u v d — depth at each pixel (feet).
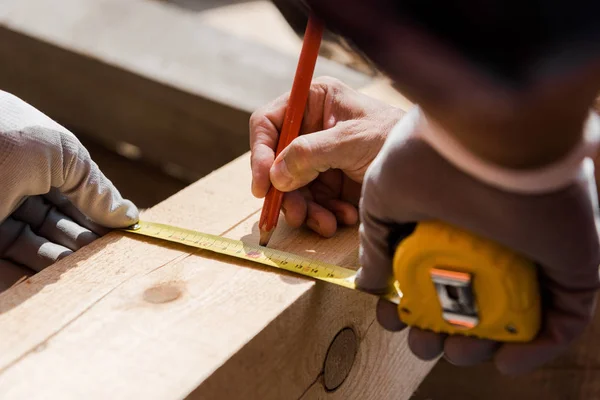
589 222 2.06
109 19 6.75
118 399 2.30
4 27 6.61
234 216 3.51
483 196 2.01
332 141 3.17
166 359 2.47
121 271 2.96
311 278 2.90
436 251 2.26
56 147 2.94
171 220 3.46
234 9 7.84
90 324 2.64
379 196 2.32
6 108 2.89
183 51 6.35
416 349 2.55
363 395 3.54
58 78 6.62
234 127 5.87
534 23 1.59
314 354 2.99
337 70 5.96
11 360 2.47
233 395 2.55
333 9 1.74
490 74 1.67
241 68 6.17
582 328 2.31
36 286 2.84
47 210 3.45
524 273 2.19
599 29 1.61
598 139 1.94
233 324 2.64
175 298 2.79
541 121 1.74
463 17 1.63
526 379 4.99
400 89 1.89
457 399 5.28
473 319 2.34
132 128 6.50
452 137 1.94
